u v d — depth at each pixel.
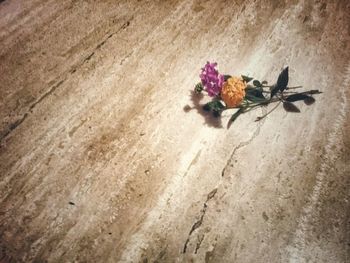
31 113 2.32
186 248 1.73
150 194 1.92
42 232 1.81
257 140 2.12
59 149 2.14
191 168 2.02
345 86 2.35
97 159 2.08
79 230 1.81
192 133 2.17
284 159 2.03
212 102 2.20
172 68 2.52
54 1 3.05
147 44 2.68
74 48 2.69
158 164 2.04
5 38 2.79
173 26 2.79
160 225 1.81
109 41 2.72
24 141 2.19
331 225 1.78
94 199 1.92
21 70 2.57
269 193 1.90
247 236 1.76
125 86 2.43
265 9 2.86
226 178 1.97
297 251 1.71
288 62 2.50
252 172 1.99
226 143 2.12
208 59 2.55
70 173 2.03
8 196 1.95
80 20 2.89
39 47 2.71
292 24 2.73
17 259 1.72
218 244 1.74
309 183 1.93
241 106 2.24
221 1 2.95
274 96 2.31
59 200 1.92
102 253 1.73
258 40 2.65
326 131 2.14
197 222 1.81
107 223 1.82
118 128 2.22
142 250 1.73
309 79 2.39
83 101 2.37
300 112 2.24
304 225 1.79
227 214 1.83
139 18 2.87
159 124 2.22
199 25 2.79
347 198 1.87
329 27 2.69
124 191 1.94
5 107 2.36
